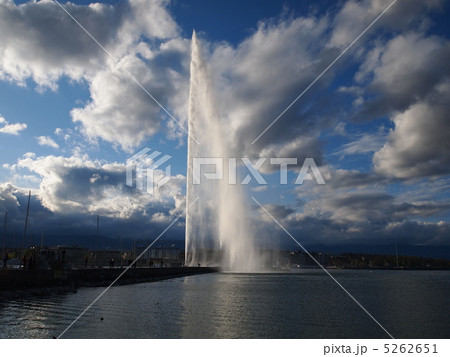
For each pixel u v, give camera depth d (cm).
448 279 10412
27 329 2325
